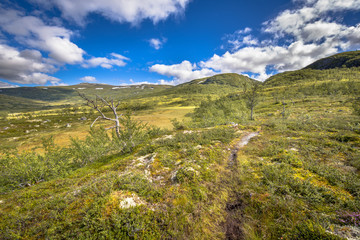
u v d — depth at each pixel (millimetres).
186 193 5645
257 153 9477
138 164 8797
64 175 10023
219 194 5758
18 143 46438
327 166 6684
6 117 120688
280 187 5488
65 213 4469
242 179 6535
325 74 175000
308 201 4777
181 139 12453
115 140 13648
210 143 11680
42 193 6316
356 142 9156
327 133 12242
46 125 87750
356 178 5469
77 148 13961
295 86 140375
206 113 42656
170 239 4090
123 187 5465
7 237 3857
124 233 3963
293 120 21906
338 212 4148
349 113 27812
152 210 4758
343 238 3291
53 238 3746
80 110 161625
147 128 18344
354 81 104938
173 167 7906
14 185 8930
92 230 3939
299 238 3586
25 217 4418
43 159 11359
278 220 4258
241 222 4559
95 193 5156
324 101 60312
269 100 99375
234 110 42656
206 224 4543
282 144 10289
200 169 7359
